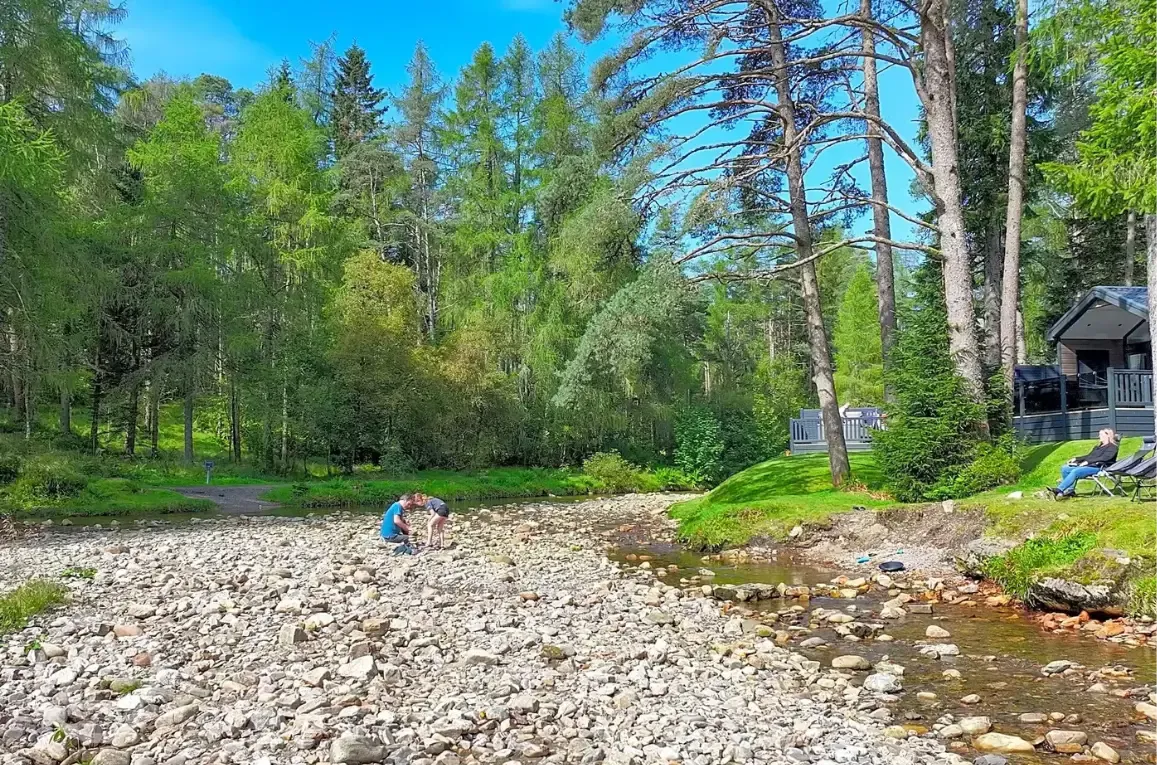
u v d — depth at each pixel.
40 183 19.56
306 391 32.53
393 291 35.59
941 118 16.86
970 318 16.52
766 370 48.81
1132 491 12.80
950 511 13.72
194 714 5.87
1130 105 10.49
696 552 16.12
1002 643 8.80
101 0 28.42
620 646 8.37
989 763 5.61
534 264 37.22
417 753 5.31
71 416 35.41
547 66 38.25
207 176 31.81
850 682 7.55
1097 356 25.39
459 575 12.05
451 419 35.31
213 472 31.34
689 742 5.80
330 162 50.62
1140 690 7.04
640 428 38.25
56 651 7.21
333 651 7.50
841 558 14.27
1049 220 34.91
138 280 30.73
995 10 22.77
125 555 13.48
